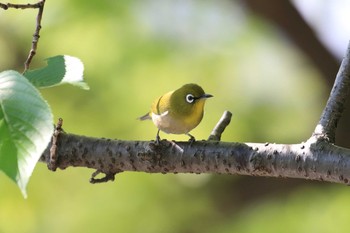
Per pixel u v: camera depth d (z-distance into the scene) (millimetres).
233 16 13812
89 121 13086
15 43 13070
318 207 13523
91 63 12953
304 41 13773
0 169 3570
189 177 13477
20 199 12875
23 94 3730
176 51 13242
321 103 13742
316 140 5355
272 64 13812
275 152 5473
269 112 13398
